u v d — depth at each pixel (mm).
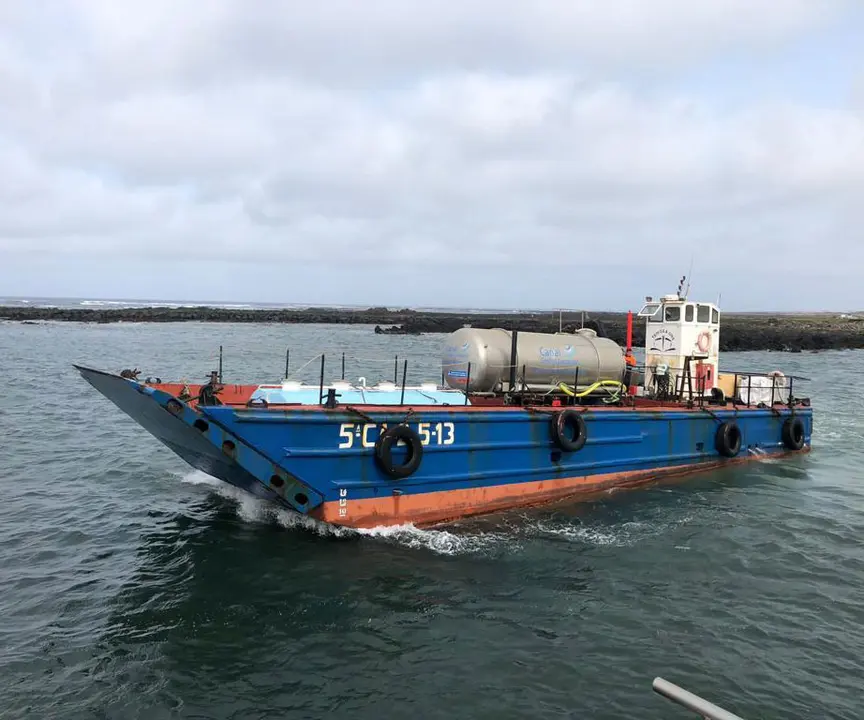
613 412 12812
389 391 11273
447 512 11008
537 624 7758
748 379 16734
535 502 12023
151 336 60062
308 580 8695
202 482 13117
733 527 11242
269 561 9266
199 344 51156
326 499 9906
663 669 6859
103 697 6207
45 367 32594
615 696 6379
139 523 10750
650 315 16250
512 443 11570
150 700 6172
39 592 8266
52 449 15766
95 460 14781
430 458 10719
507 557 9711
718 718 3721
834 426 21859
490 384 12125
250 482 9898
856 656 7180
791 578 9195
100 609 7855
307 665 6793
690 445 14492
